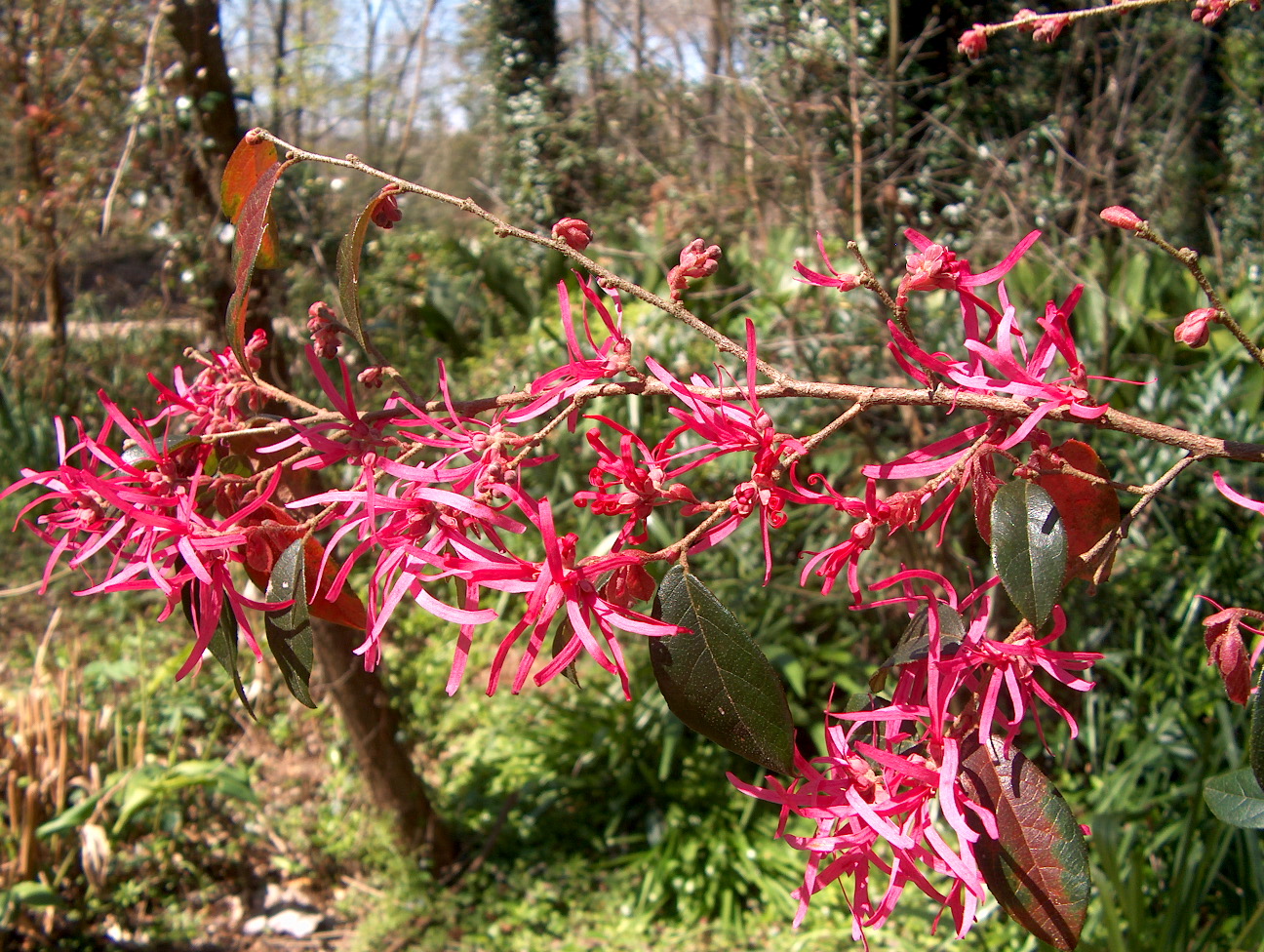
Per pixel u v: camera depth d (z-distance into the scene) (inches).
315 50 215.6
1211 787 28.4
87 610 154.3
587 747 121.2
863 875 21.8
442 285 225.0
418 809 111.2
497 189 319.9
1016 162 166.9
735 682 21.6
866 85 135.3
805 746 116.4
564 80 287.6
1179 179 183.3
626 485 21.4
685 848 110.6
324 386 24.1
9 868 97.2
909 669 22.6
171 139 125.9
